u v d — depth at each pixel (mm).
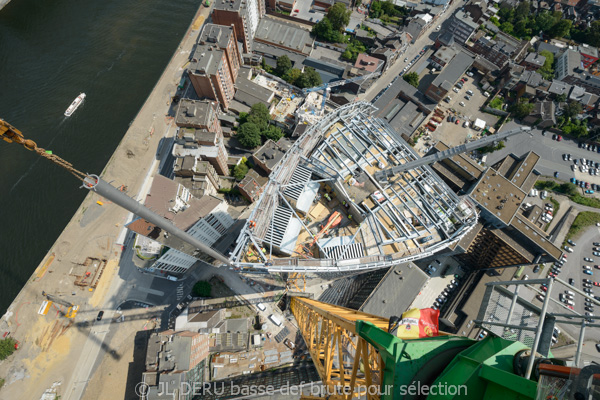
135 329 134125
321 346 70500
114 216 151625
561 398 18031
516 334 30391
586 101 179250
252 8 177000
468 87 193750
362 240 80188
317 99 175000
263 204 82250
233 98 172750
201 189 136875
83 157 163500
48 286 138250
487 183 134250
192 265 139500
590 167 175250
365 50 198875
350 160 89062
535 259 124312
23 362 127438
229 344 130250
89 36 196500
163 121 173375
